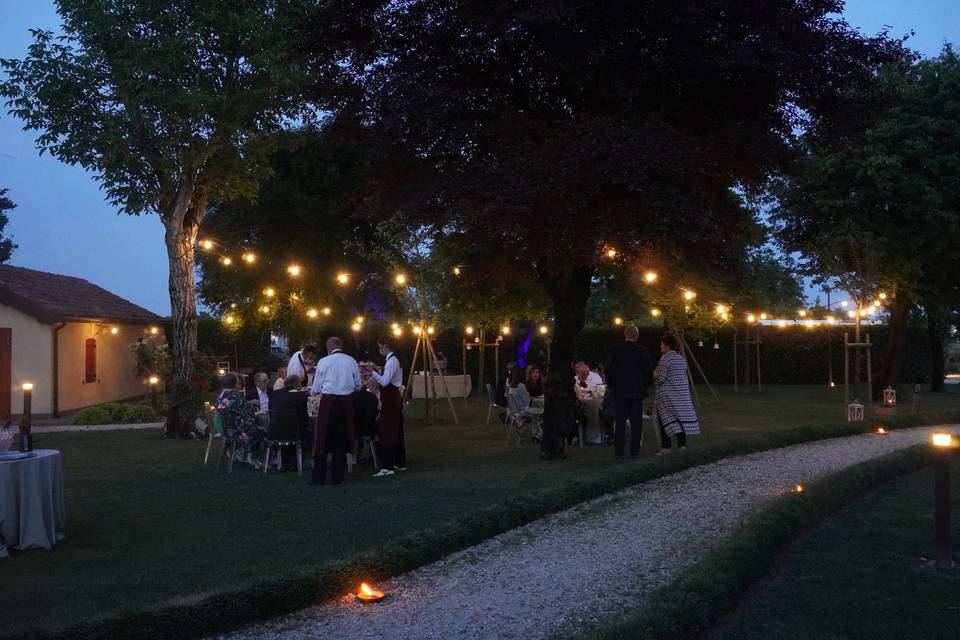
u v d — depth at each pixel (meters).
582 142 8.95
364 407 10.49
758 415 17.95
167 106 13.85
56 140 14.23
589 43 9.59
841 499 7.58
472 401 23.23
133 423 18.19
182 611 4.56
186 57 14.00
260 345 34.12
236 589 4.85
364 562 5.53
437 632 4.61
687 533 6.88
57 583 5.43
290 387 10.43
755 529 5.86
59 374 21.89
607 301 36.22
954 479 9.10
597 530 7.06
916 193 18.59
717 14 9.57
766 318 31.17
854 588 5.07
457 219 10.49
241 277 28.38
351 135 11.26
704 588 4.66
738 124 9.95
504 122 10.09
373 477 9.81
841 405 20.72
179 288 15.32
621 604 5.03
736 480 9.41
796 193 20.42
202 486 9.34
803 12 10.05
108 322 24.52
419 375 22.61
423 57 10.45
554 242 9.55
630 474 9.22
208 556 6.10
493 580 5.62
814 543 6.23
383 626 4.73
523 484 9.08
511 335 28.97
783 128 10.77
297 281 28.59
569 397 11.40
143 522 7.36
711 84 10.03
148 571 5.70
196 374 15.15
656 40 9.83
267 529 7.00
